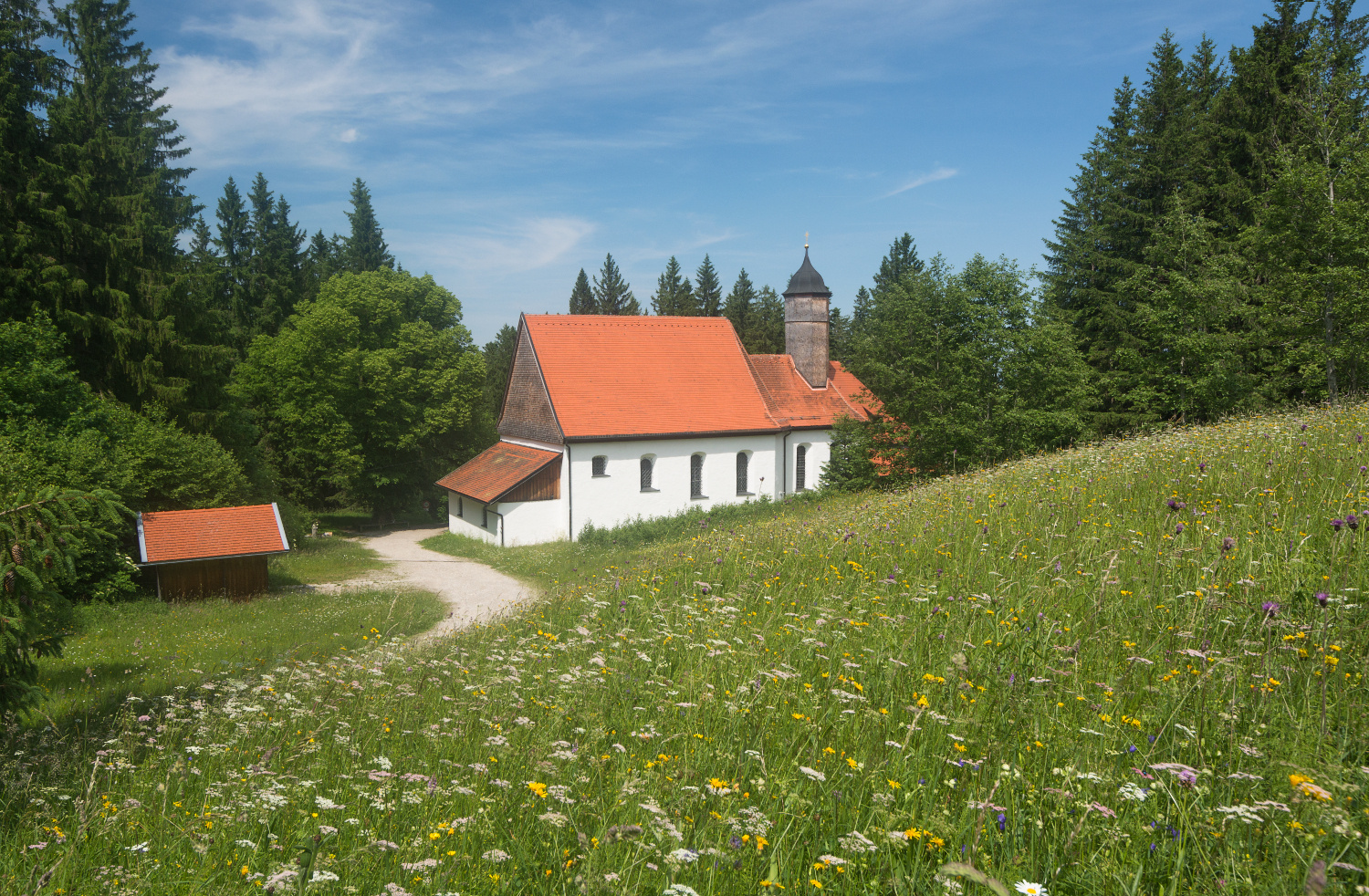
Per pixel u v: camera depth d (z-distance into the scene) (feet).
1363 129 94.58
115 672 51.75
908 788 12.44
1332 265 87.66
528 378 133.08
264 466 127.44
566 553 110.52
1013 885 9.12
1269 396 106.01
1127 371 129.39
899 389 120.98
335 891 11.19
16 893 12.20
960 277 117.29
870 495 87.51
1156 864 9.89
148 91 138.62
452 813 13.79
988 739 13.42
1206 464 32.83
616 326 137.69
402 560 115.55
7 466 68.44
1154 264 129.18
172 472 95.50
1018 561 24.82
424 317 179.52
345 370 150.30
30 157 99.50
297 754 18.79
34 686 24.35
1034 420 112.47
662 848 10.98
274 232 230.07
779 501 135.23
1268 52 123.13
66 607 24.95
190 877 12.23
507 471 126.00
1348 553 18.94
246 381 161.79
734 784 13.09
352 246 246.88
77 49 119.03
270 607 79.97
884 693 16.96
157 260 109.50
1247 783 11.07
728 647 21.57
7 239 93.25
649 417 128.36
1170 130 131.34
